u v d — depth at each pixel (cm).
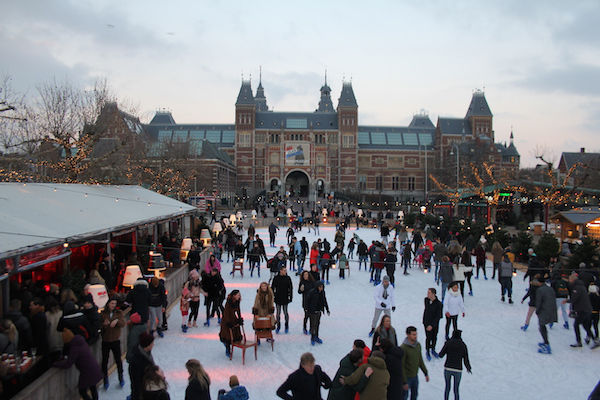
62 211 1502
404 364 925
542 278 1498
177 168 5378
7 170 2944
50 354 999
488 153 9675
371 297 1975
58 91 3312
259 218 6231
